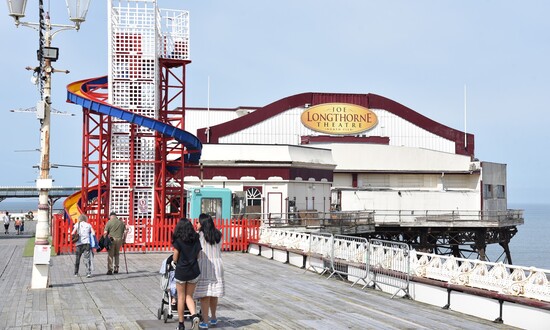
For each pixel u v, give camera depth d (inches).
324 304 588.7
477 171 2257.6
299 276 808.3
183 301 433.1
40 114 645.3
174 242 430.0
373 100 2397.9
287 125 2306.8
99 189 1189.7
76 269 781.9
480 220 1985.7
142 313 523.5
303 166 1744.6
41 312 528.1
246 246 1157.7
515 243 4392.2
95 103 1143.0
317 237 855.7
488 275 548.7
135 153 1227.2
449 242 2066.9
